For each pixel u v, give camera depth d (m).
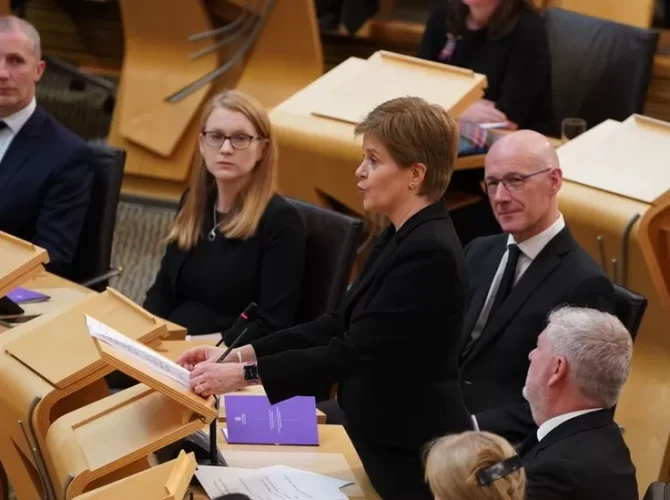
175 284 13.55
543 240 11.59
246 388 10.60
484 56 17.94
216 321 13.20
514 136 11.73
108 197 14.83
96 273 14.97
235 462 9.31
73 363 8.80
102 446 8.05
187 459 7.57
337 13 23.52
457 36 18.22
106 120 25.45
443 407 9.18
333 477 9.20
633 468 8.54
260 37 21.31
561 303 11.23
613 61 18.38
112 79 26.42
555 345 8.64
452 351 9.22
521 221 11.50
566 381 8.61
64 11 26.44
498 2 17.64
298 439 9.80
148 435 8.08
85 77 25.14
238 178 13.07
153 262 20.31
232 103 12.92
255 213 13.02
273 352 9.69
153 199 22.50
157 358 8.39
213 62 21.73
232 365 8.53
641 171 13.29
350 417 9.55
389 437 9.27
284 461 9.41
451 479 6.60
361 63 16.41
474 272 12.22
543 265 11.48
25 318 11.82
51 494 8.84
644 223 12.59
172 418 8.20
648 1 20.66
